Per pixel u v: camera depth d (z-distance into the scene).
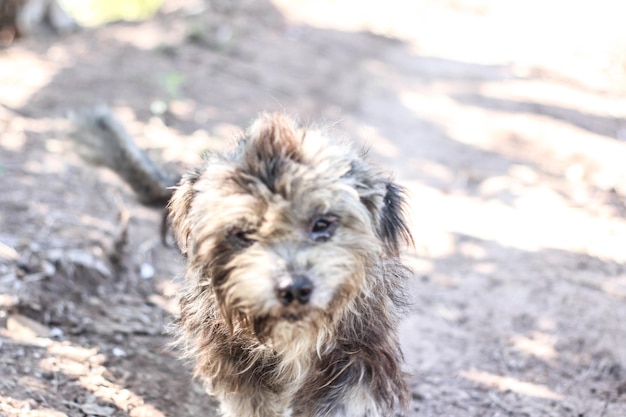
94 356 1.29
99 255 1.50
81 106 2.12
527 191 2.01
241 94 2.46
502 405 1.33
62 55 2.54
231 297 1.06
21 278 1.39
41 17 2.77
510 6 4.37
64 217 1.59
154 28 2.96
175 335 1.28
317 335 1.09
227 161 1.08
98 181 1.75
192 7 3.29
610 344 1.44
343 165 1.07
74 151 1.50
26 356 1.26
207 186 1.08
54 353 1.28
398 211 1.13
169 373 1.32
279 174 1.05
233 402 1.16
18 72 2.33
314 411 1.13
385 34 3.65
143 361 1.33
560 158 2.23
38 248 1.46
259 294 1.04
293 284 1.03
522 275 1.62
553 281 1.59
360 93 2.75
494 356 1.43
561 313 1.51
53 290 1.40
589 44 3.53
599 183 2.04
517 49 3.50
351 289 1.07
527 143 2.36
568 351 1.43
